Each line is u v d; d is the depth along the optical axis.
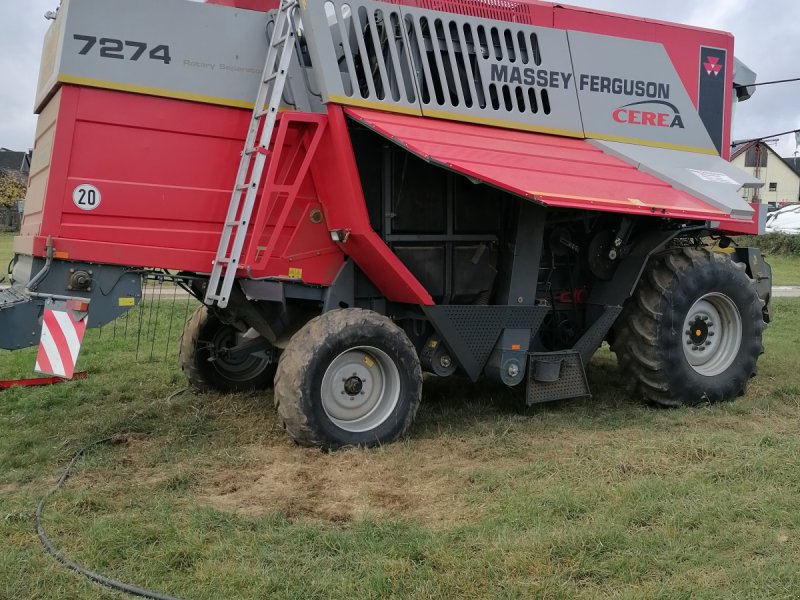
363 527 3.37
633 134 5.80
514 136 5.24
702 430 5.05
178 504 3.71
